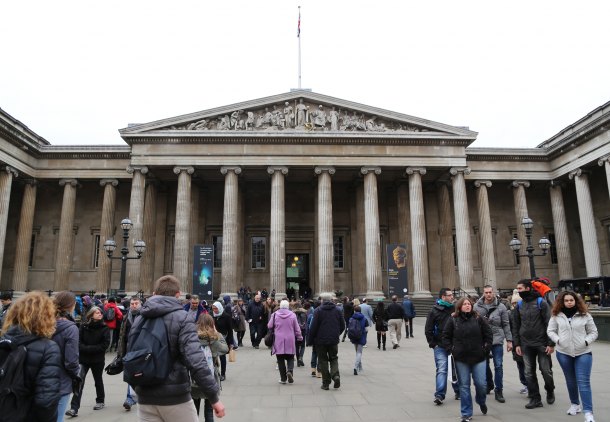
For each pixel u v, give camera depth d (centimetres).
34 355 559
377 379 1548
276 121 4488
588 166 4500
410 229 4772
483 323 1053
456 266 5109
